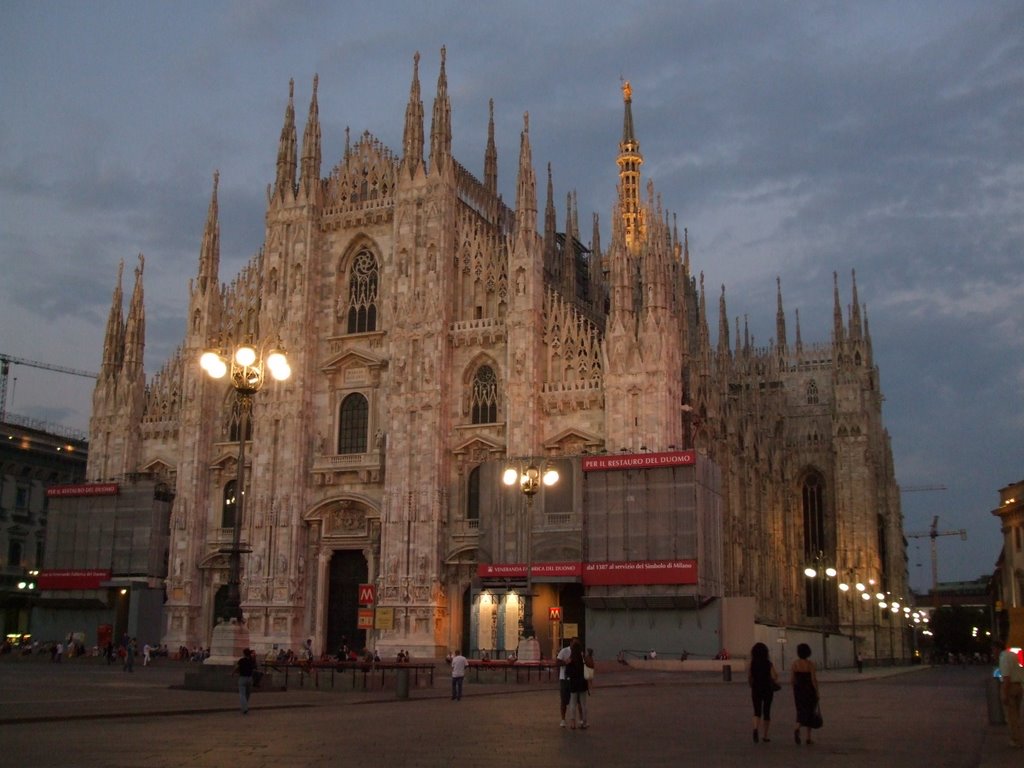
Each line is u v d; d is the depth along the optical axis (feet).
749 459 345.31
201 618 289.12
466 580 263.29
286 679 159.63
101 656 278.26
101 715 102.63
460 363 273.33
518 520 250.57
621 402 248.93
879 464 437.17
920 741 89.04
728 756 75.51
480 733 91.86
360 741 83.46
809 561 408.26
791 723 106.22
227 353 302.45
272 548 280.72
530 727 98.73
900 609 439.22
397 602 261.85
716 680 203.72
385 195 294.87
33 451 370.94
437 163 281.54
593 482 246.68
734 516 319.27
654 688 179.52
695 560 233.96
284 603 275.80
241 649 148.97
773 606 360.89
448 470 269.44
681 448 256.11
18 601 363.97
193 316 305.73
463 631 262.26
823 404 439.63
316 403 289.74
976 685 214.90
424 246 278.87
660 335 249.55
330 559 281.33
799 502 420.77
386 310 286.05
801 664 86.02
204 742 81.00
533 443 255.50
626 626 241.55
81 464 393.29
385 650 259.60
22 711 103.71
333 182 301.84
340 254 295.89
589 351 259.60
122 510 300.40
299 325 290.15
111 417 316.60
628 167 440.45
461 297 279.69
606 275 363.15
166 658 276.82
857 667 340.59
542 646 248.32
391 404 273.75
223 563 289.12
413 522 264.93
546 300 271.49
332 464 280.51
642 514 240.53
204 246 310.04
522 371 258.98
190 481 294.46
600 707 129.59
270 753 74.18
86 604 299.79
